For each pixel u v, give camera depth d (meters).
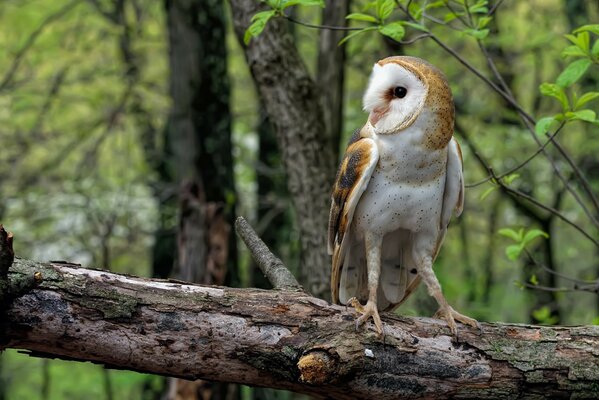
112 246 19.25
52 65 19.70
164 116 18.98
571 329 5.58
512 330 5.55
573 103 7.11
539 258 17.27
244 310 5.16
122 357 4.99
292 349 5.15
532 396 5.43
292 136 8.77
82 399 23.47
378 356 5.31
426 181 6.05
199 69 13.10
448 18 7.85
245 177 18.86
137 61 18.81
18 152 19.19
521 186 16.41
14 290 4.70
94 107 18.42
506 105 15.26
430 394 5.39
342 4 9.66
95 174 18.47
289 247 16.86
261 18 6.82
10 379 22.89
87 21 19.34
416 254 6.35
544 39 14.25
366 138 6.12
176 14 13.10
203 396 10.80
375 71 6.04
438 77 5.84
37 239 18.11
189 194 11.63
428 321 5.58
